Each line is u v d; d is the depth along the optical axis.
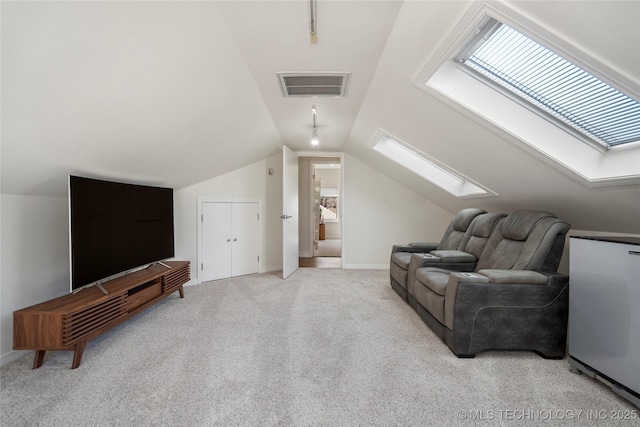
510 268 2.37
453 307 2.09
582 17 1.05
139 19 1.33
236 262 4.53
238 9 1.49
